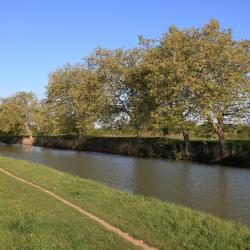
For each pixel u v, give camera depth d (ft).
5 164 113.39
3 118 296.10
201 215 45.75
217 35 125.90
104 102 184.34
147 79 141.79
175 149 148.87
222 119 126.52
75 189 64.95
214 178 94.43
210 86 118.73
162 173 104.47
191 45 128.06
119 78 183.32
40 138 269.85
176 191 77.61
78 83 208.23
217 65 122.21
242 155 119.96
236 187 81.66
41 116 242.78
